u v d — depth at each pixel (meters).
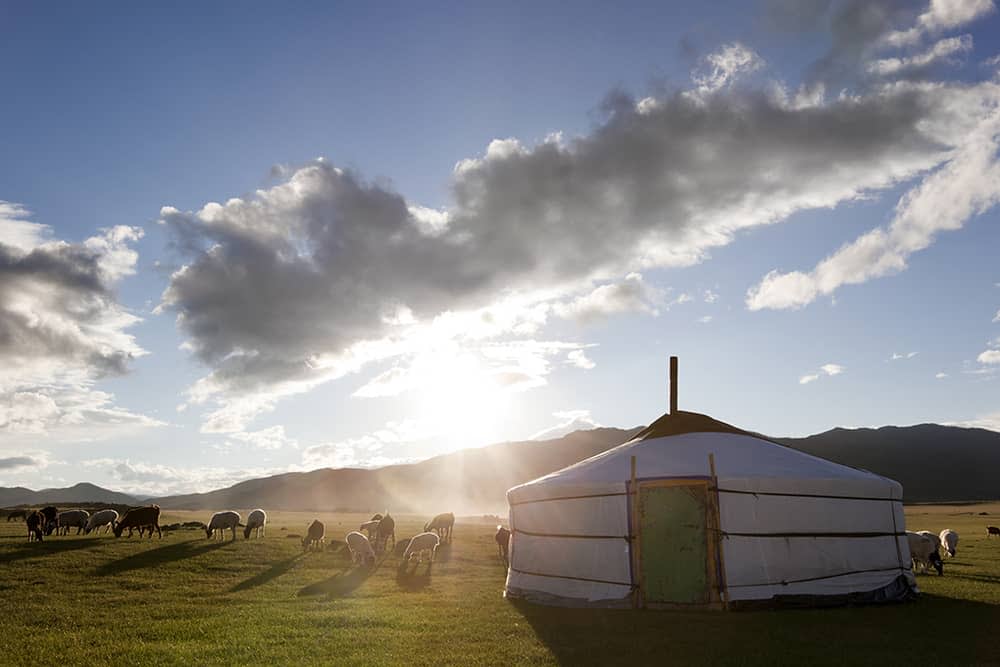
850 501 17.81
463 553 32.25
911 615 15.49
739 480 16.77
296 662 11.50
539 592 18.36
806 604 16.55
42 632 14.35
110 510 38.25
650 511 17.23
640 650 12.17
